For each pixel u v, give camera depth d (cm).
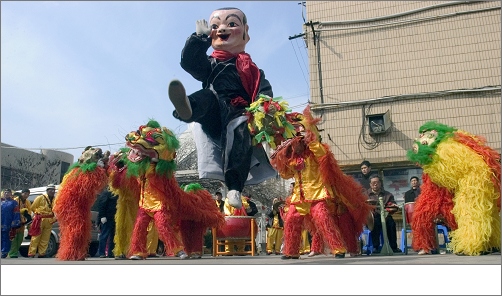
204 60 715
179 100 582
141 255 552
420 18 1353
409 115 1323
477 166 506
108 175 625
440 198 546
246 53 762
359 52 1395
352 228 532
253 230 777
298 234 507
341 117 1377
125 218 635
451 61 1316
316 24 1430
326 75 1411
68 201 590
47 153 1831
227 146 711
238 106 726
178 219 601
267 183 2161
